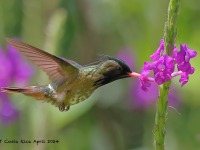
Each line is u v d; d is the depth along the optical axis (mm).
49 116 10617
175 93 13109
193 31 12625
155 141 6730
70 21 13797
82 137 13547
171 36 6375
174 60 6395
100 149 13734
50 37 10695
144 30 12805
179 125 13180
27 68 12367
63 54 13758
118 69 6918
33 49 6898
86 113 13719
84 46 13961
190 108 13195
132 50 13367
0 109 11422
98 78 7164
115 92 14102
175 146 12859
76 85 7270
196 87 11656
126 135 13945
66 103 7414
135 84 14047
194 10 12742
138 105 13977
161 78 6285
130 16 13297
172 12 6359
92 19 13836
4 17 12781
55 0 12086
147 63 6418
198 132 12969
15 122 11523
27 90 7449
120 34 13734
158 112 6672
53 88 7387
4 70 12156
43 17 12047
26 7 12148
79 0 13750
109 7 13555
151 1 12734
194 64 11406
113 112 14008
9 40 6672
